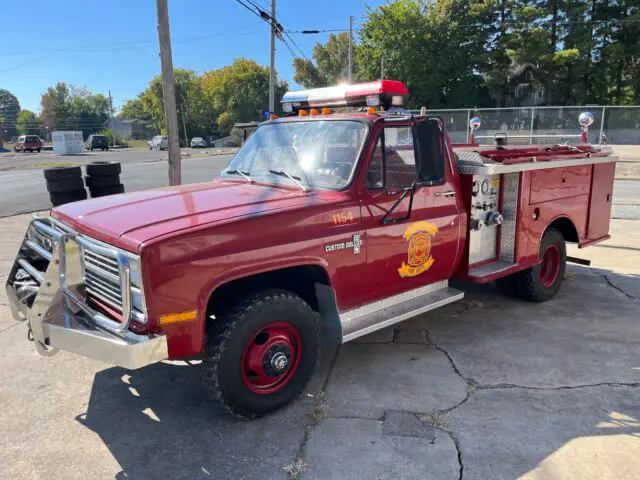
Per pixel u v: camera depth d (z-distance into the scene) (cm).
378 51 4450
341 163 397
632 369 421
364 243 387
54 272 338
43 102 10925
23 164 3228
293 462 307
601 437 329
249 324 330
